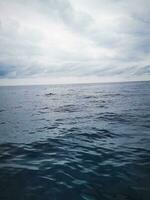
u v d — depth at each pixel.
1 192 3.01
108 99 22.75
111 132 7.34
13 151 5.27
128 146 5.47
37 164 4.24
